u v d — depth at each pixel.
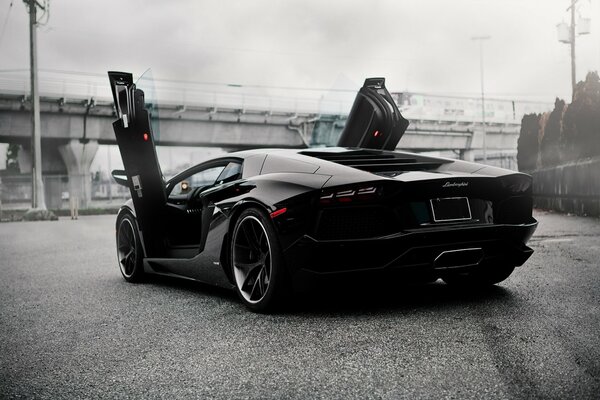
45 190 43.22
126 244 5.34
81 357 2.79
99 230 14.45
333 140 5.97
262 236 3.49
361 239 3.16
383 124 5.28
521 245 3.59
